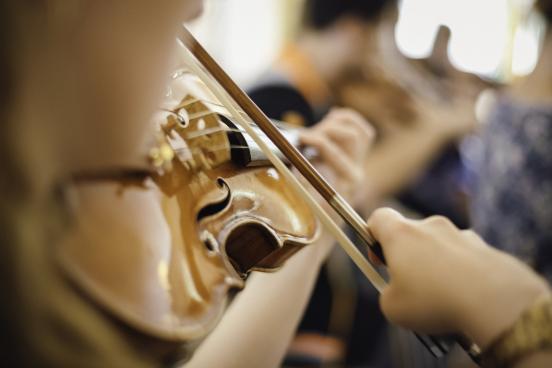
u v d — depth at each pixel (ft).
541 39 5.43
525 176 5.21
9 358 1.18
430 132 6.09
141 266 1.66
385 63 5.74
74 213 1.54
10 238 1.17
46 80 1.29
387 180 5.96
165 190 1.98
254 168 2.56
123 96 1.55
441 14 10.98
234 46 11.10
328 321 5.01
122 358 1.29
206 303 1.76
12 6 1.20
